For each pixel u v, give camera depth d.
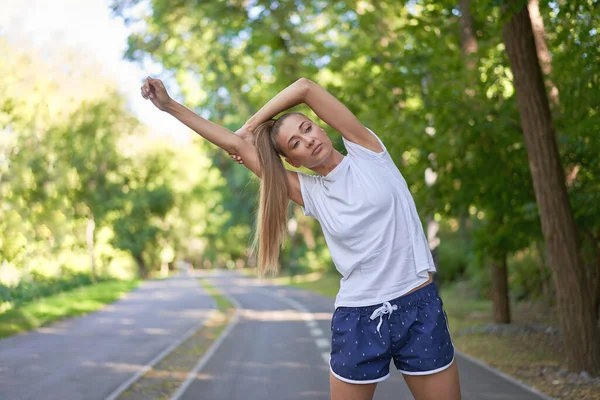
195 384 8.99
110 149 40.81
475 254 14.46
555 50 10.90
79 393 8.33
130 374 9.80
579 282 9.01
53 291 27.48
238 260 101.38
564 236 9.03
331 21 17.27
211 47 22.42
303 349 12.45
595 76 9.54
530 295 21.16
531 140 9.16
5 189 18.70
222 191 52.47
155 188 59.91
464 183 12.55
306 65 15.43
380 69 12.69
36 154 20.12
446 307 21.50
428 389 2.63
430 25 12.22
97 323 18.66
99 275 49.91
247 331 16.12
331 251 2.74
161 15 17.11
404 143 12.15
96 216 44.41
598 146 10.36
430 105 11.55
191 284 48.72
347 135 2.72
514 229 13.15
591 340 8.91
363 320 2.64
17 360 11.27
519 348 12.09
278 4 15.18
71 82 23.59
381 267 2.63
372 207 2.62
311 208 2.78
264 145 2.79
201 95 29.94
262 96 24.95
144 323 18.64
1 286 18.31
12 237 18.67
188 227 67.31
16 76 19.52
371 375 2.64
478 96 11.48
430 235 21.11
